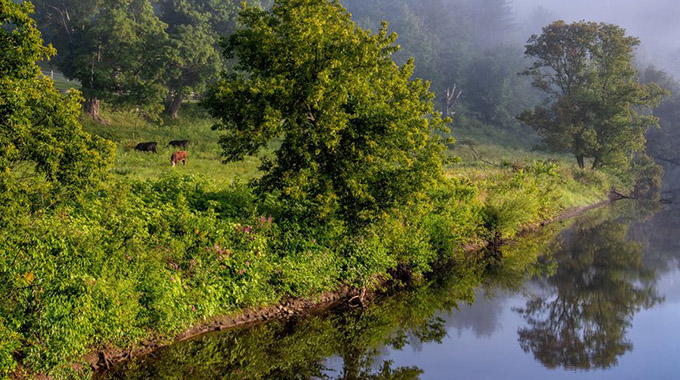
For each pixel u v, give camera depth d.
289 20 14.33
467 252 22.83
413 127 14.57
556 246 27.61
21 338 8.77
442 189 20.69
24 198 10.34
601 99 54.25
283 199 15.65
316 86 13.44
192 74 48.91
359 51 14.20
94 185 11.74
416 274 18.20
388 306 15.86
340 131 14.84
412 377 11.50
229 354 11.40
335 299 14.99
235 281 12.90
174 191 15.36
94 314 9.73
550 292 19.41
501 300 17.89
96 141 12.03
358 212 15.24
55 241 9.88
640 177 64.62
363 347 12.95
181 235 12.61
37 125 11.37
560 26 56.34
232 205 15.29
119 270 10.80
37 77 11.32
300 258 14.55
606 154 53.25
